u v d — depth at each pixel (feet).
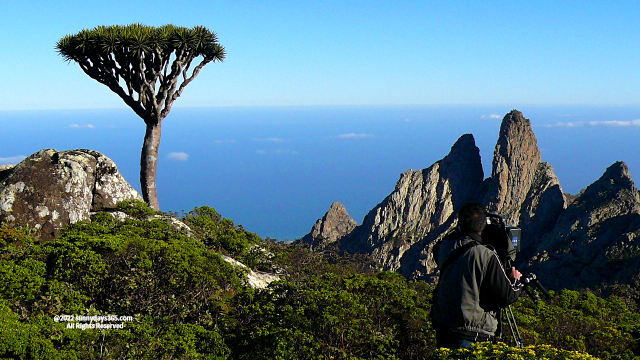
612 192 467.93
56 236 43.98
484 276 13.80
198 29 66.59
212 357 23.16
